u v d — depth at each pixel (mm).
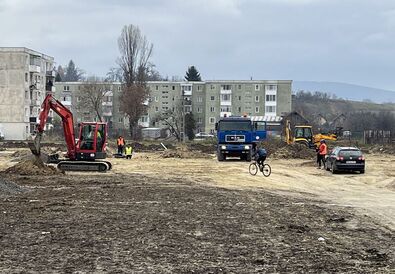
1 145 66625
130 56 90188
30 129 90375
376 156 54625
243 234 13086
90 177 28594
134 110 89250
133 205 17953
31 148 29969
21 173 28984
